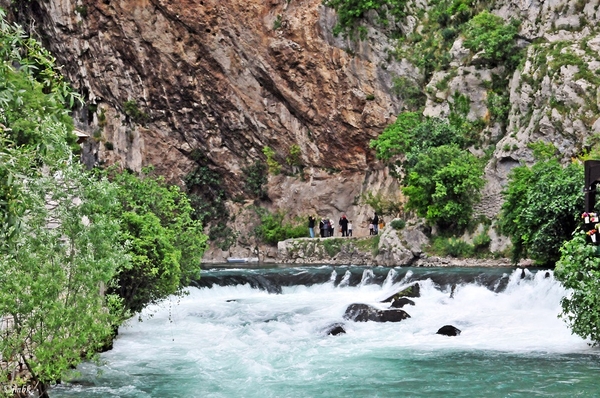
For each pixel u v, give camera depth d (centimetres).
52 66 1148
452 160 4244
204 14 5372
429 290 3139
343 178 5294
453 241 4141
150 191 2642
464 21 5047
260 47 5353
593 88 3988
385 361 2045
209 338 2469
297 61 5275
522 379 1792
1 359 1506
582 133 3944
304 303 3188
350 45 5162
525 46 4588
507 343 2247
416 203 4347
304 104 5322
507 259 3925
